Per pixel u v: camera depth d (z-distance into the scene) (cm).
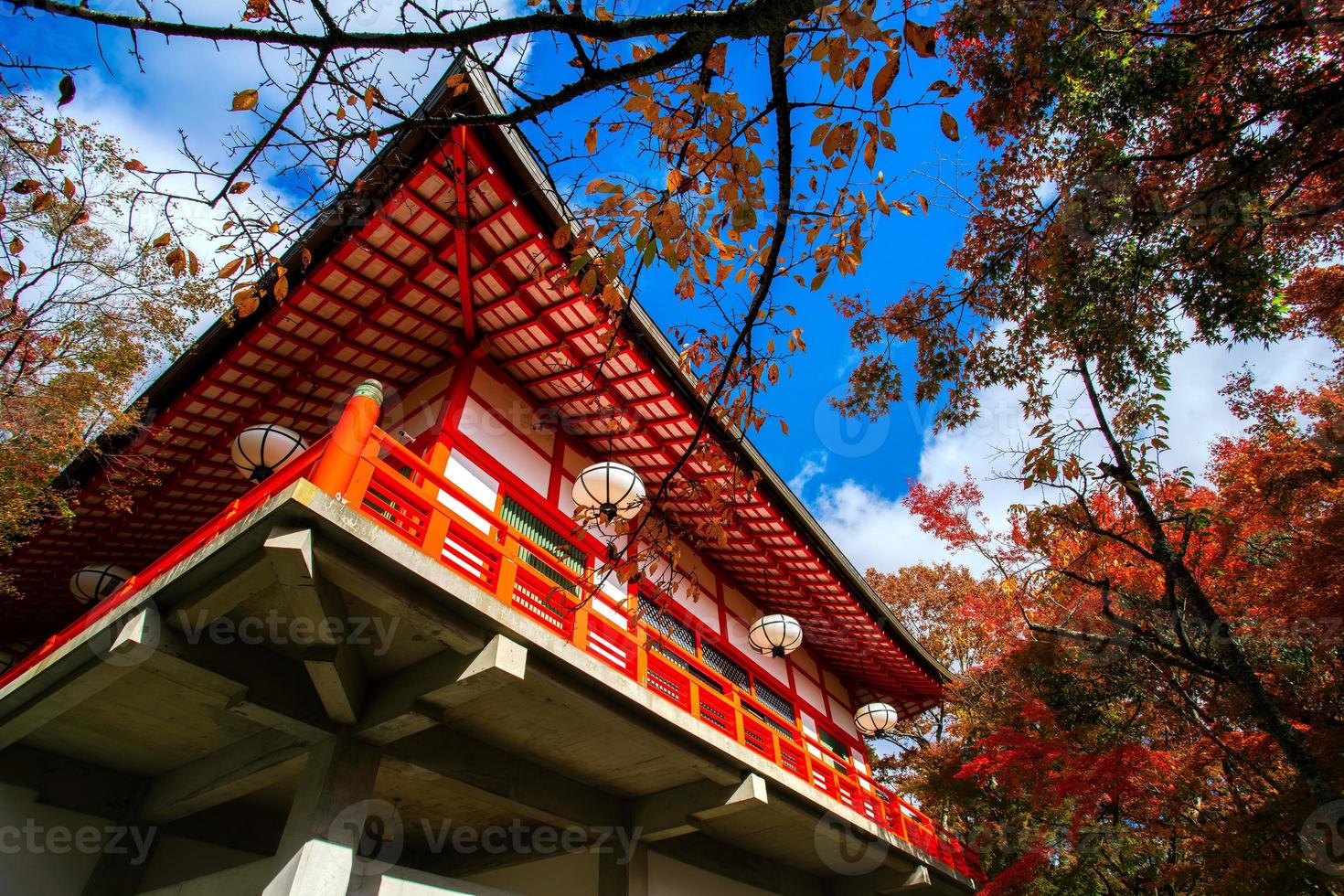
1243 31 575
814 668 1675
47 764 768
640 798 956
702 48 290
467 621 632
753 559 1323
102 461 944
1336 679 969
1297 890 787
